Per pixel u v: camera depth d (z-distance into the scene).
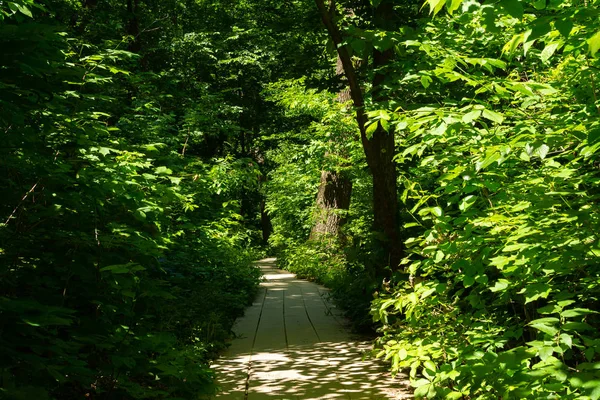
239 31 20.33
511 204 3.46
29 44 2.47
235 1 20.78
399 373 6.04
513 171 3.78
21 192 3.46
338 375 5.99
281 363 6.57
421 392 3.29
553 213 3.00
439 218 3.72
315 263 16.53
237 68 21.72
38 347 2.49
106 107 7.88
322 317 9.89
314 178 21.20
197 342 6.40
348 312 9.29
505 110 3.97
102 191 3.82
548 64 4.66
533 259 2.97
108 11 13.42
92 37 11.88
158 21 16.28
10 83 2.86
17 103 2.74
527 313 3.66
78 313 3.65
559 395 2.51
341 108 13.49
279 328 8.87
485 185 3.41
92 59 5.73
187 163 9.94
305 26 7.82
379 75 7.63
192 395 4.71
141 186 4.83
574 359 3.67
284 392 5.36
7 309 2.32
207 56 18.25
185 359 4.50
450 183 3.66
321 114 14.76
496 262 3.06
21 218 3.41
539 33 2.52
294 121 23.11
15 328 2.45
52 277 3.41
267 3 12.35
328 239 16.81
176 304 6.91
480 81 3.53
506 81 3.38
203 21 20.80
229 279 11.31
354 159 14.31
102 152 4.82
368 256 7.91
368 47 6.04
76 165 4.07
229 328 8.22
